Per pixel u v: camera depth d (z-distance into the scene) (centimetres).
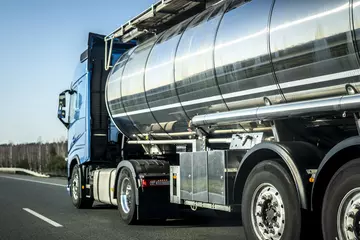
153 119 927
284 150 569
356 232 485
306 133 624
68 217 1121
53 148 6341
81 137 1271
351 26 493
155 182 931
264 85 621
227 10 708
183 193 782
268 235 597
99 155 1224
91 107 1223
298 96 584
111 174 1096
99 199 1155
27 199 1592
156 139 998
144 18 966
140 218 923
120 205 998
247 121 672
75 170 1312
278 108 602
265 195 603
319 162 558
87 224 1002
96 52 1240
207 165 718
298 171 549
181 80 784
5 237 870
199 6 880
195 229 913
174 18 948
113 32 1109
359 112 512
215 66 696
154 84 867
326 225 513
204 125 768
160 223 995
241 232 875
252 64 625
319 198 534
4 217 1137
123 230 912
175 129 891
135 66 954
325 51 524
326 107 532
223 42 682
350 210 491
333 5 514
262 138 674
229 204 671
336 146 500
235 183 662
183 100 800
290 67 573
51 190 2016
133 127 1037
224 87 692
